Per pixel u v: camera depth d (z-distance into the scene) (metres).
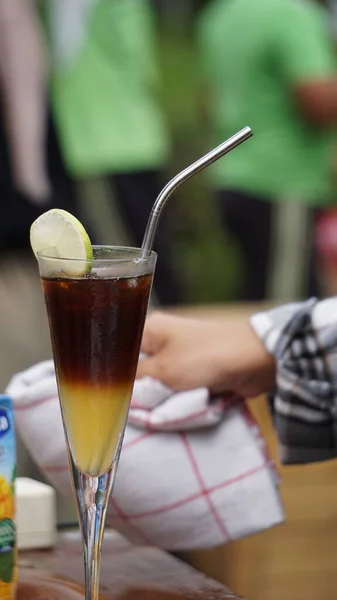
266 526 1.82
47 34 3.55
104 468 1.39
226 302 6.11
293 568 2.63
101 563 1.71
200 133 6.98
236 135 1.45
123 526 1.82
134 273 1.35
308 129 4.37
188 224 6.25
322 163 4.38
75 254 1.39
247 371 1.83
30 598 1.54
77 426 1.37
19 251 3.44
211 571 2.44
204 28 4.56
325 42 4.38
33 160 3.51
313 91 4.27
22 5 3.51
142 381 1.82
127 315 1.35
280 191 4.39
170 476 1.79
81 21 3.59
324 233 4.41
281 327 1.84
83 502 1.39
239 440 1.83
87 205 3.62
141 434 1.80
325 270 4.43
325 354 1.84
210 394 1.84
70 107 3.61
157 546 1.82
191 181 6.38
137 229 3.71
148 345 1.88
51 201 3.53
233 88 4.41
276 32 4.30
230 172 4.43
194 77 7.70
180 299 3.97
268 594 2.60
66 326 1.34
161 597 1.55
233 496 1.81
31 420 1.79
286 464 1.90
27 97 3.52
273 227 4.40
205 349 1.83
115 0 3.65
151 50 3.74
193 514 1.80
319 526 2.69
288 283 4.39
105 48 3.63
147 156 3.69
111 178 3.65
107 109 3.65
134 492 1.78
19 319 3.42
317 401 1.84
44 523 1.78
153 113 3.75
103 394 1.35
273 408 1.95
